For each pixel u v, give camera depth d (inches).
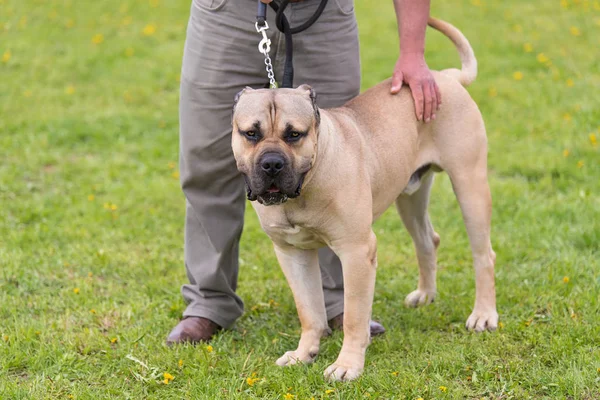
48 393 143.2
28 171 279.7
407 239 226.4
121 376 150.6
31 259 207.9
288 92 135.8
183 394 143.8
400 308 183.3
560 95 342.6
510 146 292.0
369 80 376.5
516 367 146.9
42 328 168.7
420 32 162.1
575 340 157.0
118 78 393.1
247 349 163.2
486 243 169.2
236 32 156.1
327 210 141.7
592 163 268.2
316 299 156.6
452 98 164.1
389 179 156.8
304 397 140.1
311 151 134.7
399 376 145.4
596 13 467.8
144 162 291.1
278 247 153.1
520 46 416.2
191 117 161.9
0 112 340.8
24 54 422.6
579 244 211.2
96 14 496.1
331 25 160.2
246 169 134.8
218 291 171.2
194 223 171.2
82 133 317.7
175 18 492.4
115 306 182.1
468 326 169.3
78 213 245.1
